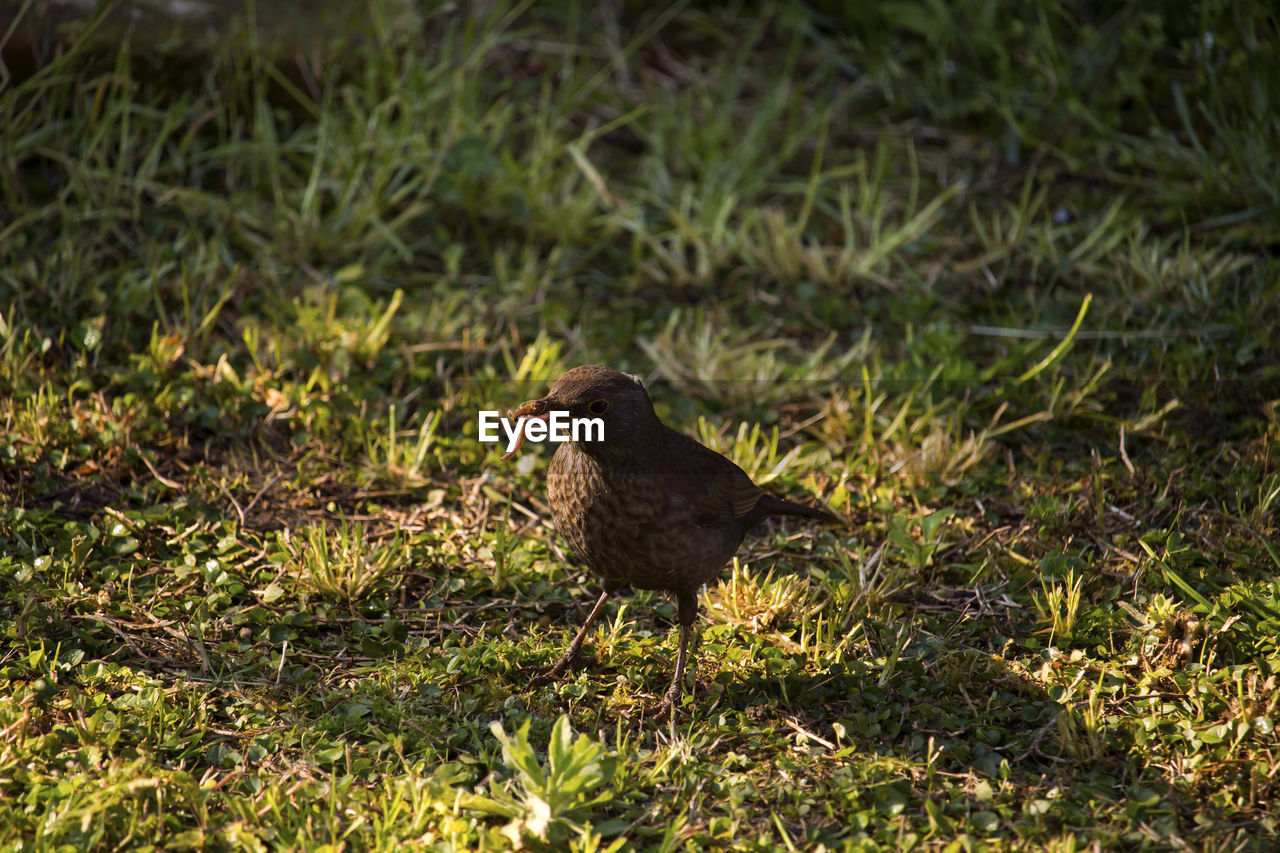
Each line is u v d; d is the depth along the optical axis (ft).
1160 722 12.94
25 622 13.75
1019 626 15.28
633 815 11.68
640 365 21.15
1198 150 25.16
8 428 17.47
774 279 23.75
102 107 23.63
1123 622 14.82
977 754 12.81
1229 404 19.51
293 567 15.43
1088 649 14.60
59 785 11.23
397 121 25.68
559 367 20.24
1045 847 11.34
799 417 20.33
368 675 13.88
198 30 24.07
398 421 19.29
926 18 29.84
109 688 13.12
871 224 24.54
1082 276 23.21
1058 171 26.53
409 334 21.02
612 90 28.78
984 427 19.76
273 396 18.97
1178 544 16.31
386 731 12.85
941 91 28.86
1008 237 24.21
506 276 22.84
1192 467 18.24
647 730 13.28
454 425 19.51
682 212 24.26
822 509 17.84
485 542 16.74
